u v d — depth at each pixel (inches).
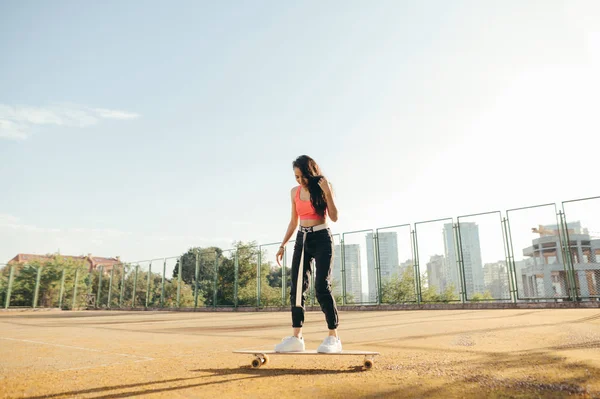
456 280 541.6
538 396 69.1
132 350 163.9
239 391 81.8
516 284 492.7
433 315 384.8
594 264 449.1
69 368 117.6
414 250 587.2
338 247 664.4
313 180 119.2
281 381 90.7
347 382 86.6
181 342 196.1
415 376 90.0
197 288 899.4
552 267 470.9
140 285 1071.0
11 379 100.0
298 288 116.3
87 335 254.5
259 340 199.5
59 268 1157.1
